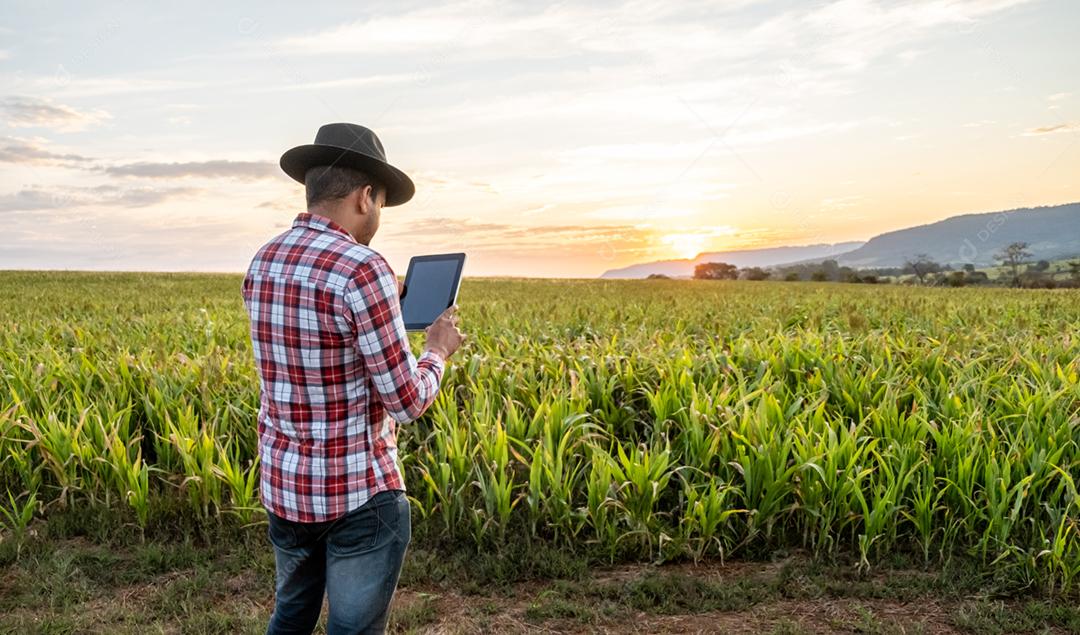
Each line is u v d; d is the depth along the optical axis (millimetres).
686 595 4426
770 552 4945
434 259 2916
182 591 4496
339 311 2256
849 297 21344
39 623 4066
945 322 12766
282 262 2348
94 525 5316
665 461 4949
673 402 6160
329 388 2338
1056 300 19969
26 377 7270
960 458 4965
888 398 5922
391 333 2307
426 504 5176
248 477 5371
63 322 13031
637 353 7680
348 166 2396
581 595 4422
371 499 2441
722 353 7707
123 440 6035
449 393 6695
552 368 7219
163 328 12742
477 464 5211
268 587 4551
